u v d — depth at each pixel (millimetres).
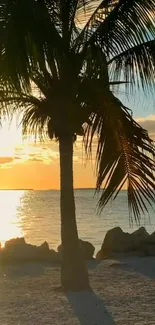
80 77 8977
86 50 8766
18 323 7781
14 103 9469
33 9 7352
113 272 12211
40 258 13945
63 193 9672
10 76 7359
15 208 107375
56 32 8125
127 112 8805
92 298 9344
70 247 9836
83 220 64250
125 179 8891
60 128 9383
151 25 8750
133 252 15289
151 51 8867
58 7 8867
